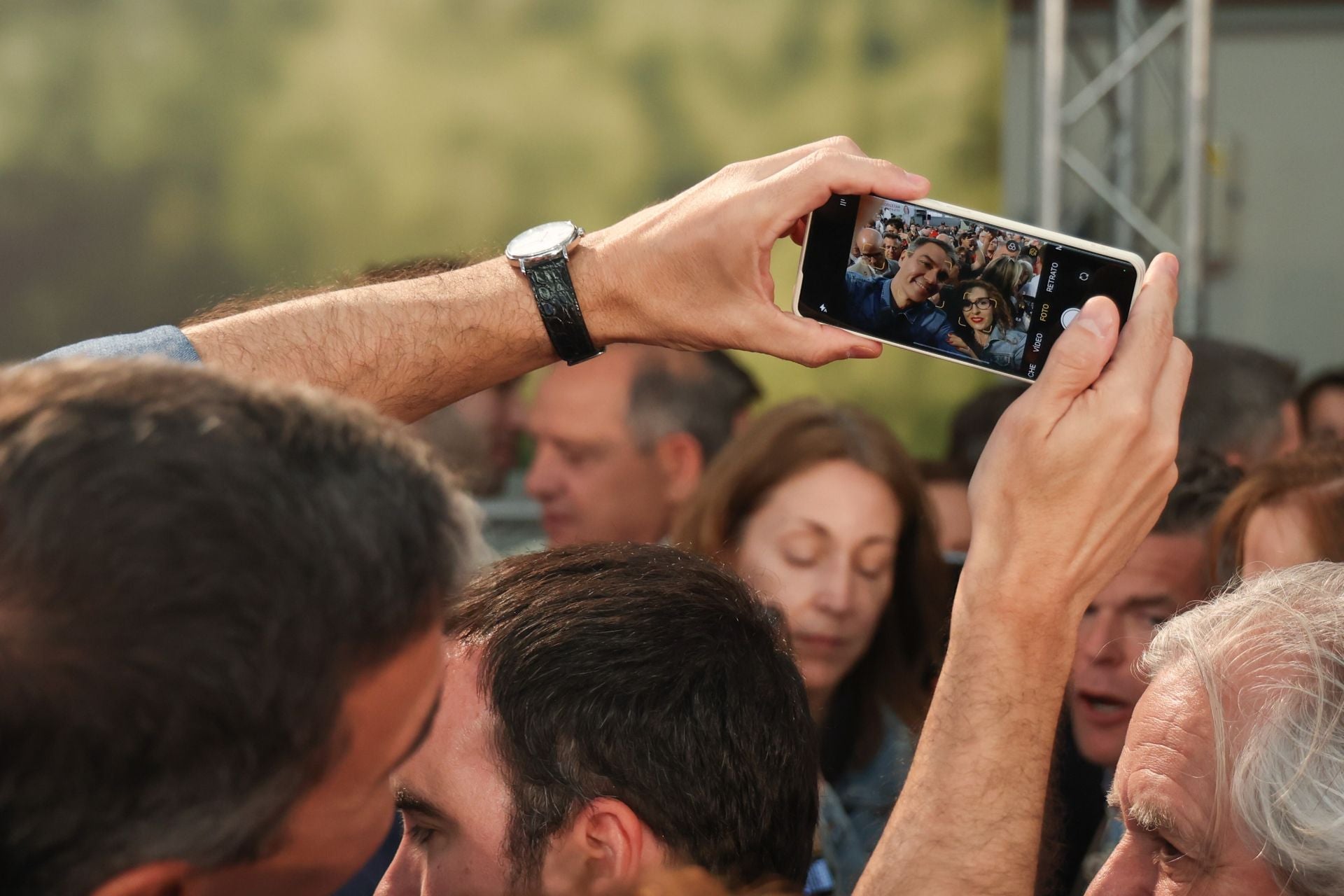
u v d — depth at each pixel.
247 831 0.55
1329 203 6.13
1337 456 1.67
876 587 2.17
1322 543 1.57
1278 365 2.79
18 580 0.50
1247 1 6.09
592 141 4.91
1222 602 1.00
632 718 0.95
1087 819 1.77
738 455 2.28
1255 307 6.23
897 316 1.13
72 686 0.49
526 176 4.95
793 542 2.17
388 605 0.57
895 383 5.02
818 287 1.15
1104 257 1.09
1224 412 2.62
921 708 2.14
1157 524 1.85
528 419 3.12
